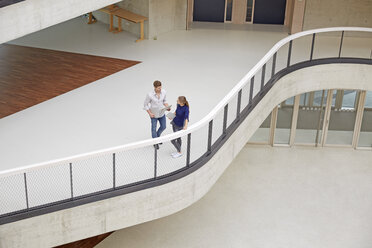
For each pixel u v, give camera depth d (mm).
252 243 11867
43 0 8242
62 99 10406
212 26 16469
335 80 13336
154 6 14742
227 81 11750
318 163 15367
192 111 10023
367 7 15688
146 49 13977
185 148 8547
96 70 12203
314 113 15969
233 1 16562
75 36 15000
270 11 16734
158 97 8086
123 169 7848
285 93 12461
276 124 16094
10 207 6871
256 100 10219
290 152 15922
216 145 8508
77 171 7754
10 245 6934
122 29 15875
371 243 12008
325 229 12445
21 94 10570
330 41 15312
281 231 12312
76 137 8812
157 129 9234
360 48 14703
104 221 7555
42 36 14875
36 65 12398
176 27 15984
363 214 13047
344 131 16328
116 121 9500
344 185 14266
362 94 15555
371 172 14992
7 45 13867
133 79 11672
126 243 11625
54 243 7301
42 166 6590
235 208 13039
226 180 14203
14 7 7684
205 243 11789
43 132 8938
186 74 12117
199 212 12820
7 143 8492
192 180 8141
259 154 15680
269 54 10453
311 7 15734
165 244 11672
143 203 7734
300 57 13516
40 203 6980
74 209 7191
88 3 9398
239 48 14367
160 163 8062
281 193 13750
